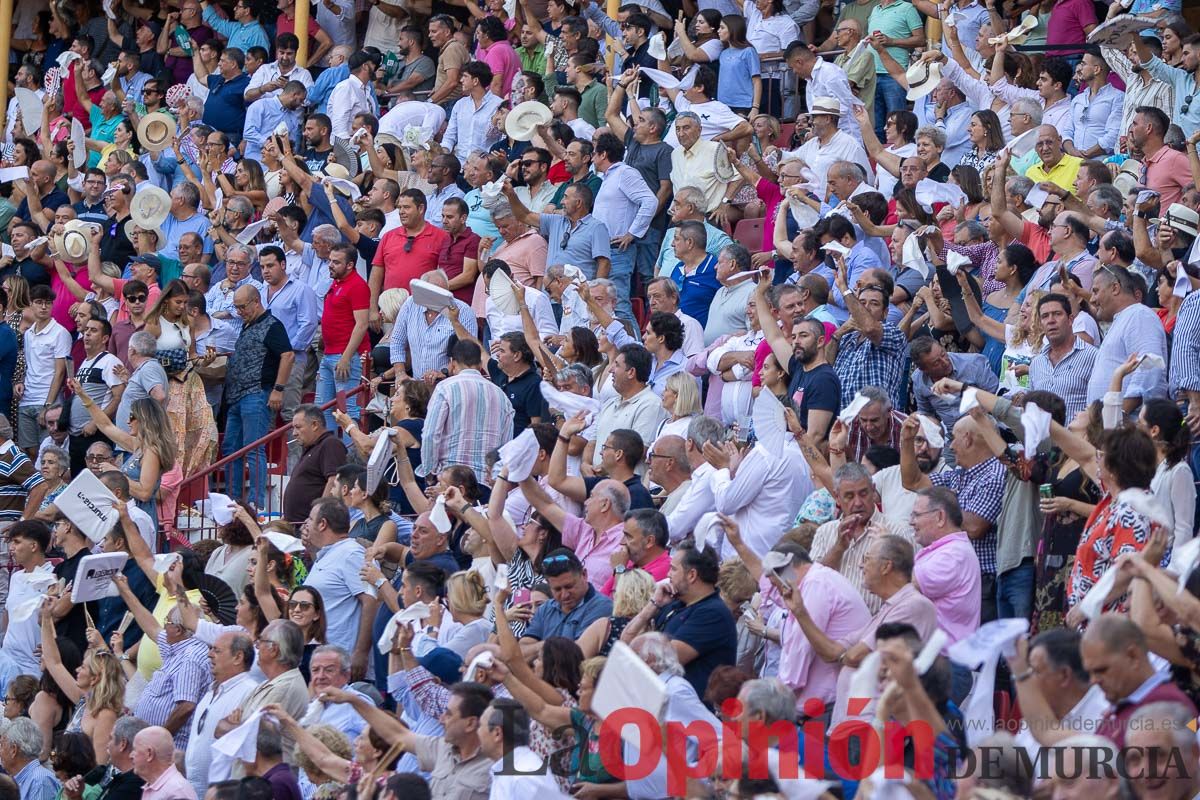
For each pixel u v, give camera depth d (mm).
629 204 53938
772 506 35750
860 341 40000
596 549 36312
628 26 62688
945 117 55438
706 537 34375
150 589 42281
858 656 28406
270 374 52219
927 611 28594
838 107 54625
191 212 62094
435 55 74375
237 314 53875
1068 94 56719
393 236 54750
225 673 35500
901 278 45375
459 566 40500
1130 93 51156
